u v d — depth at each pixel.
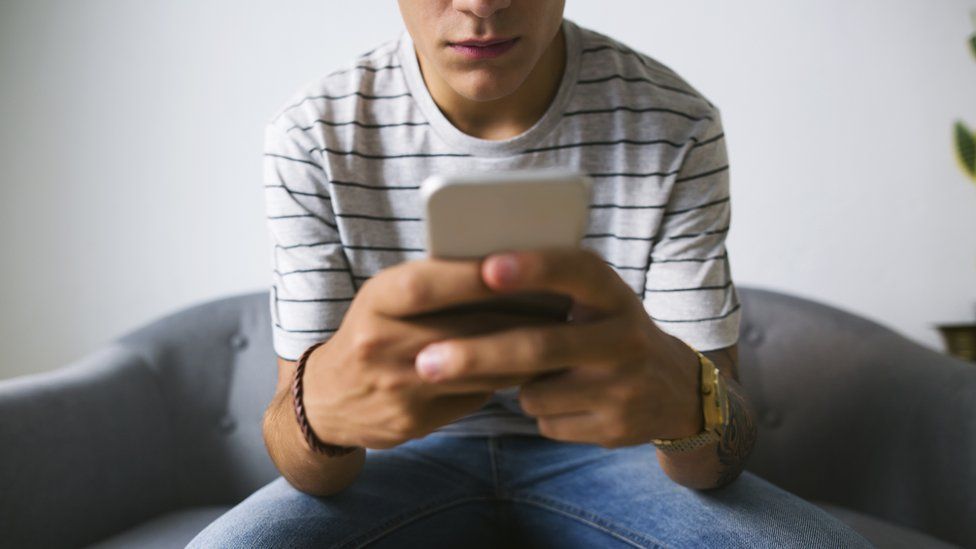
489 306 0.52
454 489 0.87
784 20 1.66
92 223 1.79
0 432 1.17
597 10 1.67
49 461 1.22
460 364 0.49
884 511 1.29
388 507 0.81
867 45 1.65
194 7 1.74
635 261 0.90
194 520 1.30
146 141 1.77
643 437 0.62
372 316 0.52
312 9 1.72
